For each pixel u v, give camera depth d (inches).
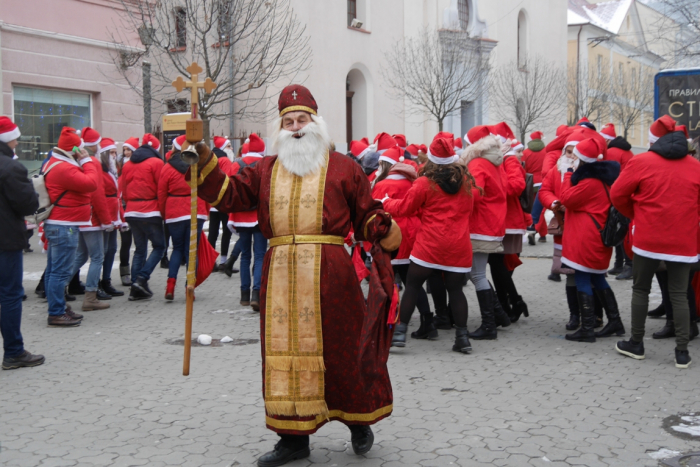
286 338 147.8
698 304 264.5
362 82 998.4
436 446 162.1
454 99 1007.0
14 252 224.5
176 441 166.6
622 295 360.2
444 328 289.0
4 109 602.5
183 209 339.9
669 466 150.3
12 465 152.9
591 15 1777.8
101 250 325.4
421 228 246.2
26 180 219.6
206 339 261.9
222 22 642.8
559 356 242.2
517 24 1289.4
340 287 149.2
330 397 150.6
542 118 1325.0
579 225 256.8
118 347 256.7
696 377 216.1
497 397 197.5
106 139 384.8
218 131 872.9
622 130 1734.7
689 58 850.8
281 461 151.9
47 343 262.4
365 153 348.2
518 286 392.8
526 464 151.6
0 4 593.9
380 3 1002.7
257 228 323.3
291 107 153.0
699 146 343.3
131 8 696.4
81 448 162.2
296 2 855.7
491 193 259.9
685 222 220.7
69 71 653.3
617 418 179.8
